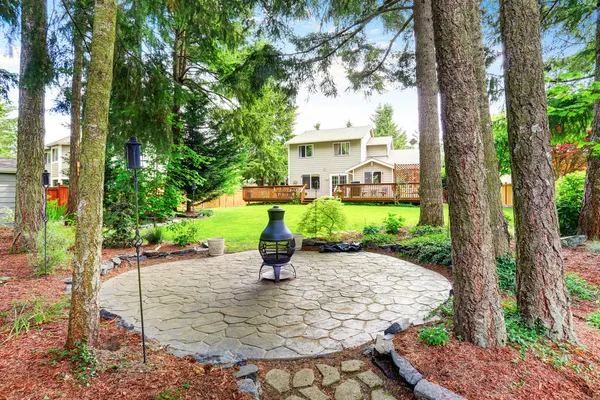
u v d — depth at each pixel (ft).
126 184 23.90
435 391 6.20
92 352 7.52
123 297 13.35
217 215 44.27
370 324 10.34
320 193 74.49
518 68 8.54
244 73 29.40
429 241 19.97
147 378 6.86
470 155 8.05
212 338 9.46
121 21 18.70
